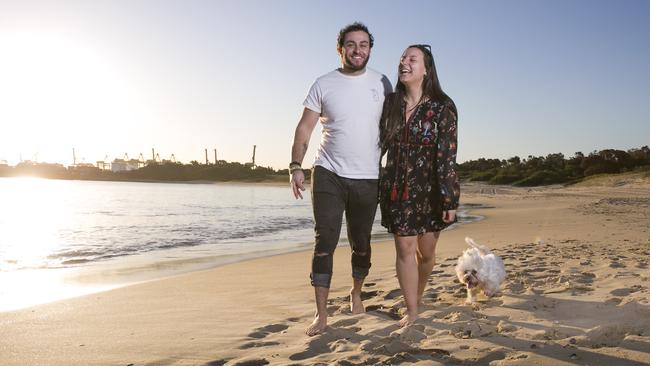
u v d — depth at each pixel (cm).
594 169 7438
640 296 386
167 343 328
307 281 588
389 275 591
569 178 7419
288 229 1529
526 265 585
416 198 329
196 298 491
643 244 802
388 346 290
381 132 342
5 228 1534
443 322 347
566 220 1495
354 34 337
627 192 4394
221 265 785
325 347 306
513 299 409
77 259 882
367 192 349
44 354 310
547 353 268
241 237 1288
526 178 7500
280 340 326
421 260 372
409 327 325
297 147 347
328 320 367
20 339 345
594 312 354
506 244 883
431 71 331
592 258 625
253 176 14012
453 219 327
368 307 405
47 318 409
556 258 638
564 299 396
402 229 331
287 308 430
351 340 315
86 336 351
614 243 829
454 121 327
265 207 3072
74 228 1545
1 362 296
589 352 266
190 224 1719
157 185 10981
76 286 614
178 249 1030
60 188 7181
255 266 748
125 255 935
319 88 345
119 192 5859
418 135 328
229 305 452
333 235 343
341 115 339
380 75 354
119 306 457
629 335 290
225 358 293
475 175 8881
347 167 343
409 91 336
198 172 14525
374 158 347
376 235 1273
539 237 992
